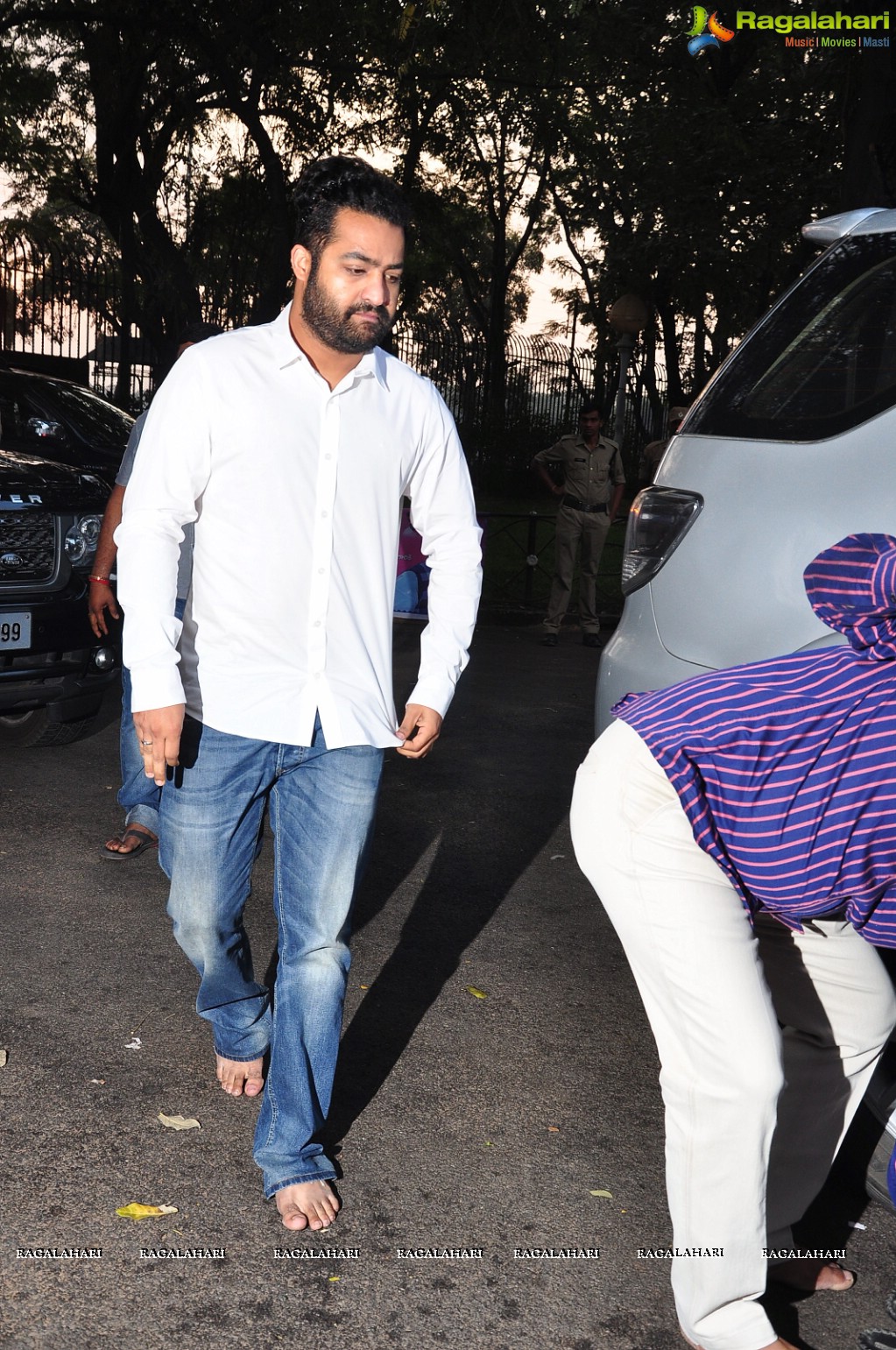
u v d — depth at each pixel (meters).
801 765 1.98
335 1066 2.58
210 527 2.42
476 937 4.04
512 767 6.12
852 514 2.72
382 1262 2.42
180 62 15.42
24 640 4.98
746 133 13.52
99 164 16.34
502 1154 2.81
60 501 5.14
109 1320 2.21
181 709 2.35
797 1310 2.33
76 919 3.92
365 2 13.48
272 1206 2.57
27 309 16.11
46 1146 2.71
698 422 3.15
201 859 2.53
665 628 3.06
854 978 2.31
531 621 11.20
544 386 24.72
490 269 32.69
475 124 18.23
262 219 17.48
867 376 2.85
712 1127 2.06
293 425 2.38
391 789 5.62
